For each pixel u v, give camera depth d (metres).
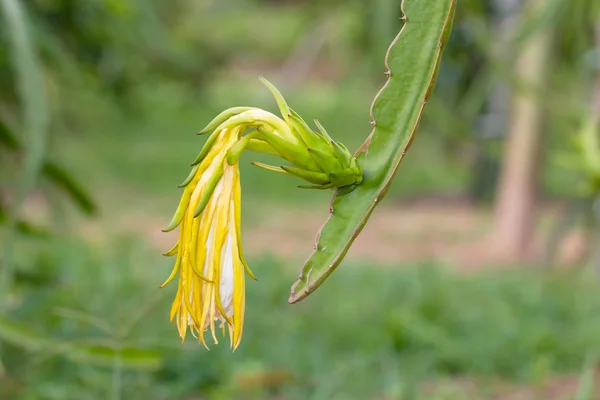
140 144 18.00
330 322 5.92
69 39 6.32
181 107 21.06
